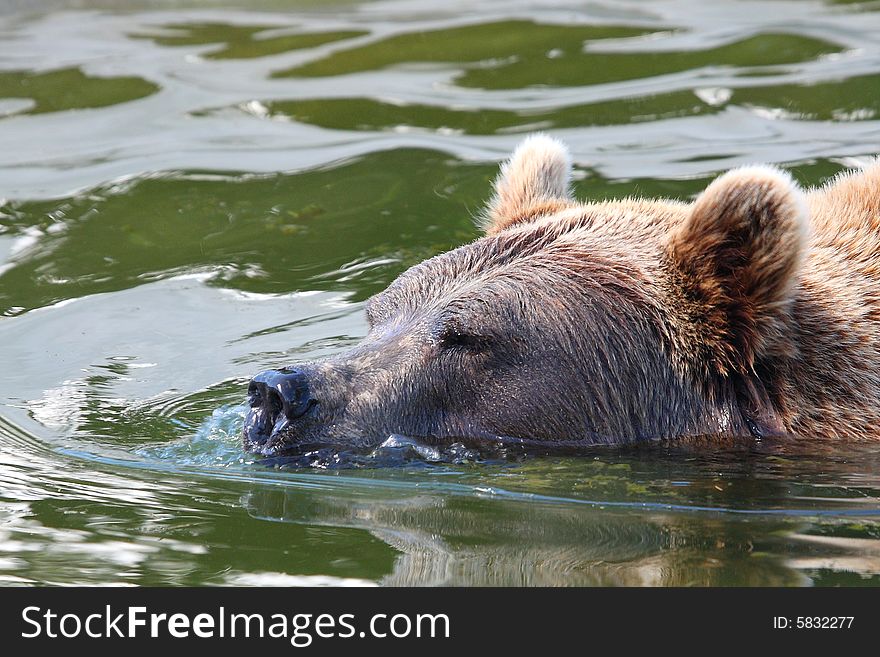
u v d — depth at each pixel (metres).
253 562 9.85
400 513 10.66
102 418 13.01
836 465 11.20
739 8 25.50
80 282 16.47
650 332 11.77
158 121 21.23
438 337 11.92
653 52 23.08
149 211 18.33
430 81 22.47
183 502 11.03
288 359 14.16
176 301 15.95
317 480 11.35
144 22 27.17
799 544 9.85
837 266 12.22
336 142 20.19
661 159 18.42
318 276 16.39
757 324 11.33
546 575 9.46
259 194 18.73
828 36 23.12
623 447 11.77
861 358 11.66
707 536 10.02
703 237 11.59
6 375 14.09
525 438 11.80
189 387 13.70
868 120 19.22
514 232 12.80
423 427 11.80
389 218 17.72
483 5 27.14
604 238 12.38
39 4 28.34
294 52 24.44
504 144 19.59
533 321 11.84
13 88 22.84
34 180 19.25
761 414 11.54
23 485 11.46
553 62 22.97
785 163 17.81
